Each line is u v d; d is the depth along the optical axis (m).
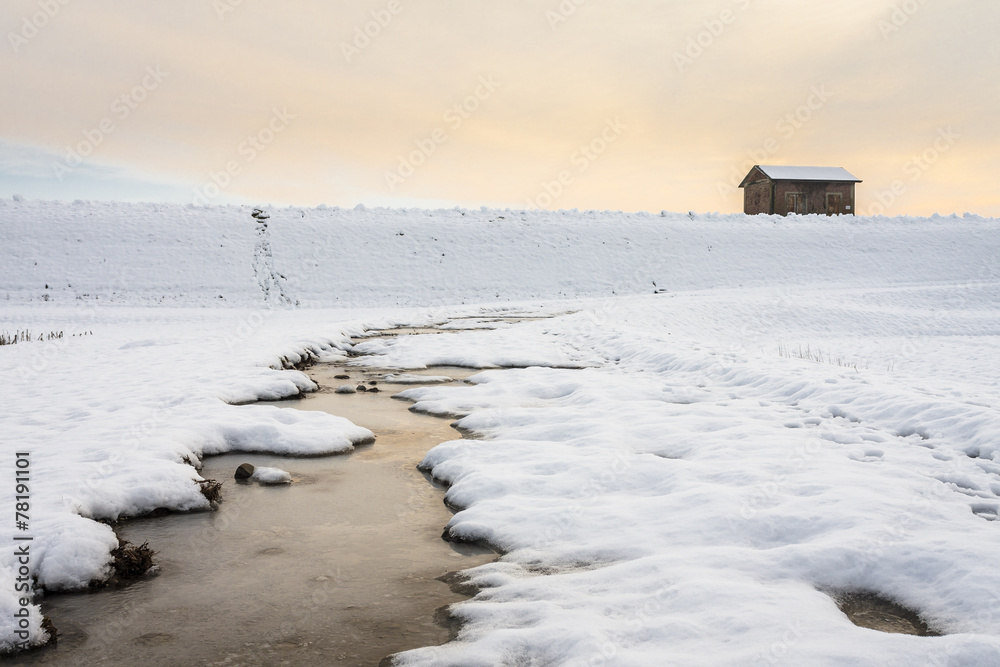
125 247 46.16
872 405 8.84
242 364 13.62
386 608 4.34
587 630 3.68
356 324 24.72
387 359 16.70
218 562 5.11
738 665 3.28
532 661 3.55
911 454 6.87
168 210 54.53
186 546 5.42
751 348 20.42
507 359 16.09
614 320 24.84
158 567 5.01
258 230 51.62
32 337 22.20
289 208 58.94
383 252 50.94
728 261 53.03
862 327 26.33
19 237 45.44
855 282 47.78
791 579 4.32
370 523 5.95
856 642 3.47
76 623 4.19
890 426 8.05
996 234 57.44
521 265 51.31
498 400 11.18
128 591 4.63
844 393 9.51
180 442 7.74
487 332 22.42
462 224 58.00
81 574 4.67
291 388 11.94
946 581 4.15
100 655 3.81
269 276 45.16
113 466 6.66
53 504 5.60
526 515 5.73
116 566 4.84
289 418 9.39
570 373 13.43
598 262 52.41
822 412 8.88
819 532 5.00
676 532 5.19
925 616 3.92
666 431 8.31
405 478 7.29
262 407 9.87
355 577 4.82
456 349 17.98
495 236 55.72
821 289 43.94
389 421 10.01
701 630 3.67
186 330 24.61
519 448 7.79
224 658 3.77
